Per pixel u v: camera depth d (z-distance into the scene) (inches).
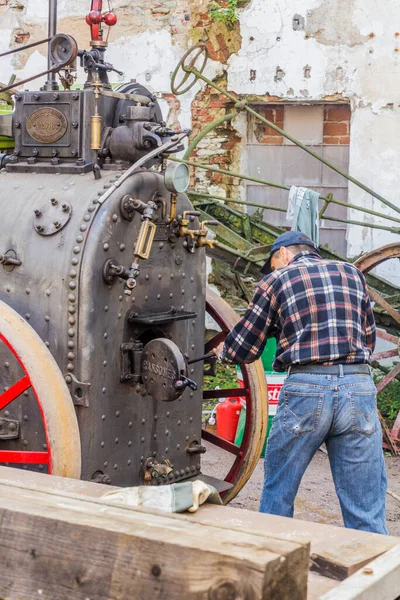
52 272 165.3
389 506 244.1
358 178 402.9
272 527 109.8
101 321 166.9
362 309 181.2
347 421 172.1
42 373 152.3
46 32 454.9
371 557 99.8
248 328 180.1
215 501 119.6
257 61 416.8
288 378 176.6
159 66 433.4
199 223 193.8
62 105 180.9
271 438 178.5
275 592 76.8
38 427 167.6
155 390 171.5
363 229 403.5
